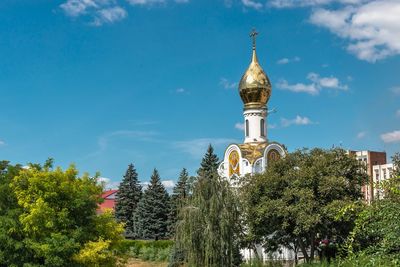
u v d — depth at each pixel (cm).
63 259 3278
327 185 4156
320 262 2975
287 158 4603
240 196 4353
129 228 10831
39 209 3244
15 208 3425
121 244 3781
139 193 11119
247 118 7062
